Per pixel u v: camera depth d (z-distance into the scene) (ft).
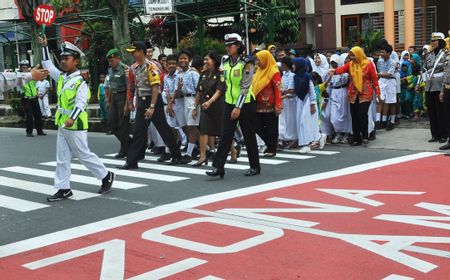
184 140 47.96
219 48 84.43
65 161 30.14
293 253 19.76
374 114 46.70
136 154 38.78
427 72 43.29
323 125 47.34
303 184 31.32
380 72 51.16
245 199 28.14
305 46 92.89
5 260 20.51
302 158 40.78
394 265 18.28
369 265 18.37
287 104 44.62
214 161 34.17
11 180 36.73
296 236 21.66
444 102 40.40
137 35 81.66
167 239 21.99
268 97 40.83
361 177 32.71
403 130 50.47
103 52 90.33
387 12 84.89
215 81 38.29
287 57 44.68
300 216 24.50
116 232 23.38
